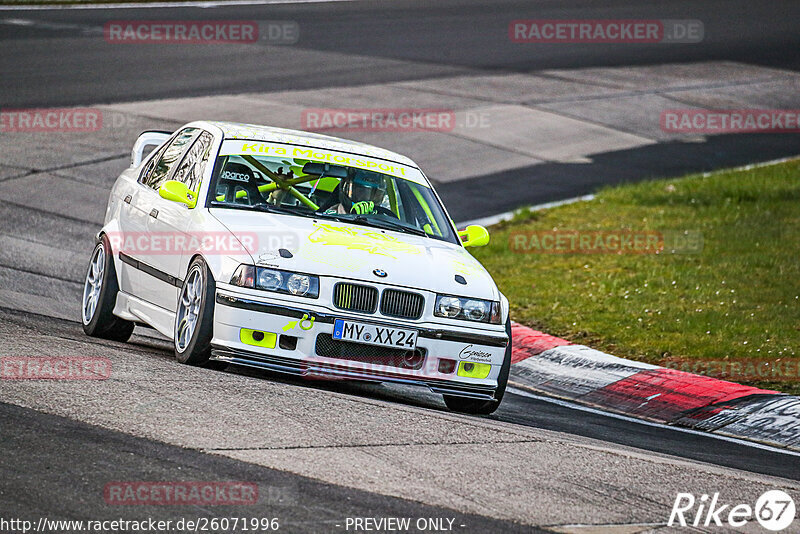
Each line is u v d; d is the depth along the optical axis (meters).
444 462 20.14
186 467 18.00
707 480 21.38
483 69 97.81
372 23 119.81
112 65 87.12
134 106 73.62
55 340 27.42
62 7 118.19
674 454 25.61
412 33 114.50
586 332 39.03
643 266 48.38
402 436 21.59
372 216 29.12
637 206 60.72
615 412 31.69
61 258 44.38
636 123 83.88
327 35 110.44
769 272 46.72
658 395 32.34
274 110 75.62
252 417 21.33
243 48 99.88
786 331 38.19
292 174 29.39
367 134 72.25
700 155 75.81
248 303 25.06
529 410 30.17
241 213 27.73
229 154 29.39
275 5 130.25
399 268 26.39
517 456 21.30
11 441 18.31
